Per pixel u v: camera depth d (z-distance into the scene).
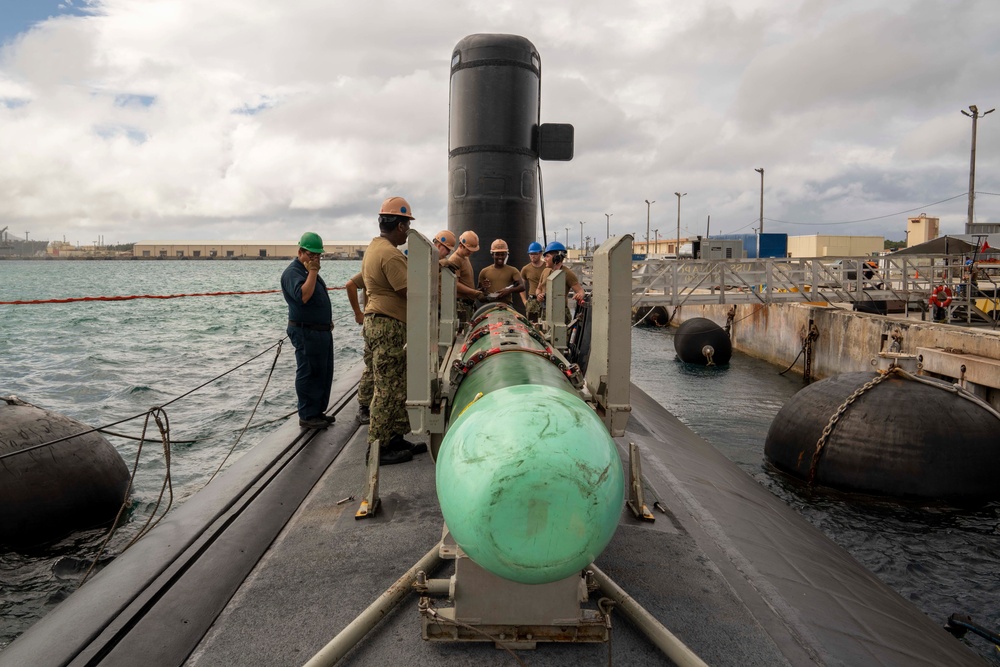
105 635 3.04
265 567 3.71
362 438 6.29
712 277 22.78
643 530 4.32
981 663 4.07
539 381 2.74
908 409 9.02
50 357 19.67
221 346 22.80
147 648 2.97
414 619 3.13
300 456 5.70
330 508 4.55
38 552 6.66
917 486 8.76
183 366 18.19
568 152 9.53
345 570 3.66
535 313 9.34
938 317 20.03
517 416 2.31
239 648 2.97
